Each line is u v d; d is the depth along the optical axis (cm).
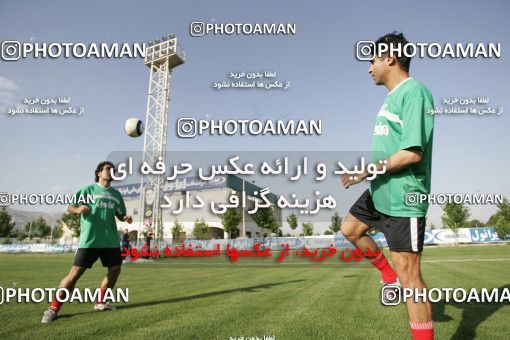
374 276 646
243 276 720
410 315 179
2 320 309
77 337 245
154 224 2081
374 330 250
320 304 360
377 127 206
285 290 475
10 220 4334
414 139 176
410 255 183
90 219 360
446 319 281
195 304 375
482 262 927
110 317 315
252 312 324
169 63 2498
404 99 190
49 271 879
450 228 3322
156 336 243
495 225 3195
